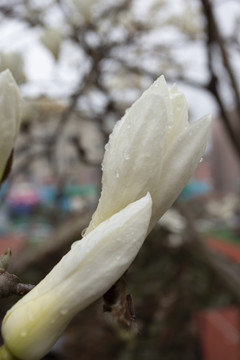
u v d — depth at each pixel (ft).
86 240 0.64
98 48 2.24
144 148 0.66
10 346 0.65
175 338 2.85
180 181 0.68
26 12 2.20
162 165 0.68
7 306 2.44
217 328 2.68
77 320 2.93
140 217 0.63
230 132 2.12
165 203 0.69
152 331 2.83
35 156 2.43
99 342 2.86
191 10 2.88
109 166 0.68
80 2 2.17
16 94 0.80
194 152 0.68
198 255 2.31
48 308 0.65
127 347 2.84
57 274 0.66
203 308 2.86
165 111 0.65
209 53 1.96
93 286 0.64
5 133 0.80
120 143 0.67
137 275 2.86
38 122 2.58
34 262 2.48
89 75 2.21
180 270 2.85
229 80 2.07
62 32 2.22
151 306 2.84
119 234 0.63
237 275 2.13
